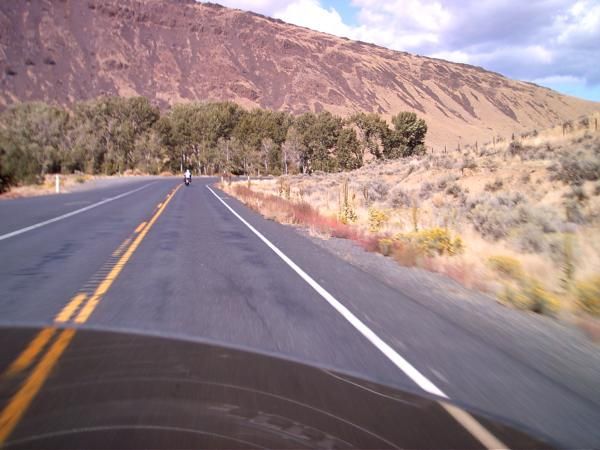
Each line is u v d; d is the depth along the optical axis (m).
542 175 27.55
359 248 16.20
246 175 119.81
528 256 13.58
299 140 111.38
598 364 6.35
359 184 42.94
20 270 11.34
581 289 8.91
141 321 7.53
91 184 55.34
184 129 137.75
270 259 13.38
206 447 3.88
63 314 7.83
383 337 7.05
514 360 6.30
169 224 20.92
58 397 4.79
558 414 4.79
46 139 98.69
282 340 6.79
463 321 8.19
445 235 14.67
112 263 12.26
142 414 4.45
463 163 33.59
